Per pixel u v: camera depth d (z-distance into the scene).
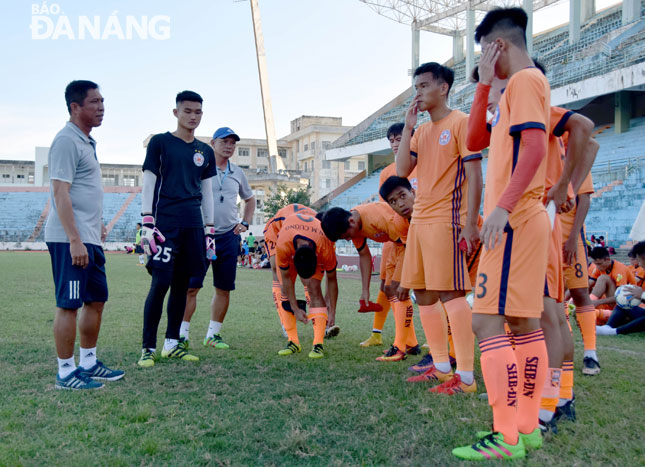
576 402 2.91
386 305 4.78
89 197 3.35
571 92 19.81
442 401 2.90
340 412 2.69
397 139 4.57
